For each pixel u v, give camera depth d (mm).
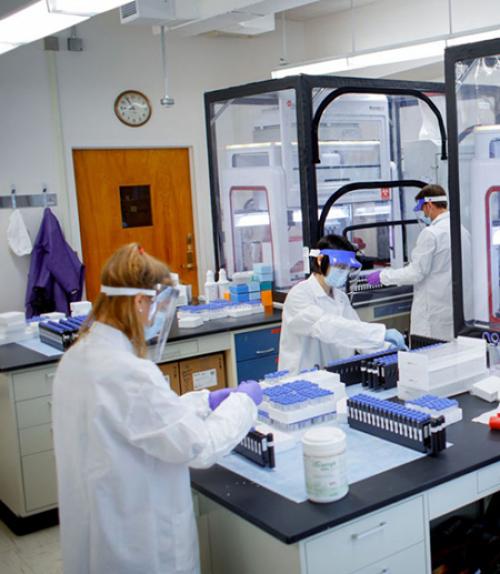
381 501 1718
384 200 4684
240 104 4535
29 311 5270
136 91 5750
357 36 6238
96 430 1629
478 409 2352
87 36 5477
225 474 1952
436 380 2434
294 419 2172
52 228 5266
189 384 3918
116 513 1667
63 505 1761
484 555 2463
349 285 3609
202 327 3949
